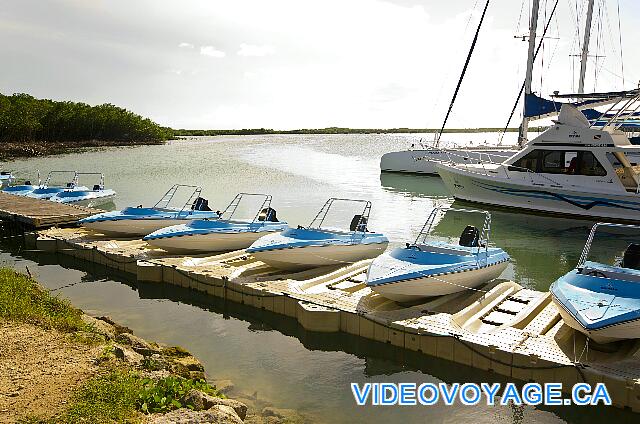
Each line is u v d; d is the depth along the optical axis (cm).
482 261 1164
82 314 1001
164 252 1505
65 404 604
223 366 930
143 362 757
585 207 2309
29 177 4009
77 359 736
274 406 786
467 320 1005
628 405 757
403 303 1114
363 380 890
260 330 1112
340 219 2278
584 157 2323
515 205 2506
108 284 1409
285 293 1134
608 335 825
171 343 1031
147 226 1670
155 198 2861
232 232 1502
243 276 1273
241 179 3772
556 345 872
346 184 3509
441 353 916
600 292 908
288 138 14300
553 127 2383
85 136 10631
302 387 857
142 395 635
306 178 3838
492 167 2736
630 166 2402
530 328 954
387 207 2628
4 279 1052
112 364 723
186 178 3859
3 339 791
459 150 3566
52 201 2250
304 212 2452
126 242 1622
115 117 10900
